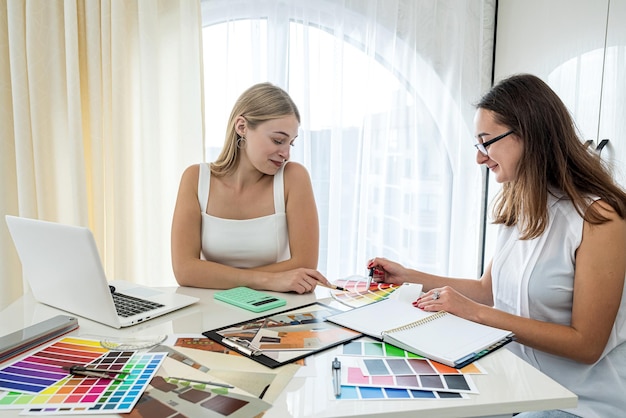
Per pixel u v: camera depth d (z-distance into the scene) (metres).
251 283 1.27
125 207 2.04
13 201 2.05
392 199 2.34
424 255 2.38
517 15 2.12
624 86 1.50
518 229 1.21
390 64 2.27
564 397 0.66
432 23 2.26
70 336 0.88
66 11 1.91
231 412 0.60
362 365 0.76
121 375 0.70
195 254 1.43
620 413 1.00
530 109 1.12
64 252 0.90
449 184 2.36
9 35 1.92
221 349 0.82
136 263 2.13
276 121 1.41
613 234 1.02
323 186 2.29
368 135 2.27
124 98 2.01
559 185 1.11
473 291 1.34
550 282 1.09
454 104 2.31
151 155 2.05
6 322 0.97
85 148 2.07
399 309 1.02
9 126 2.01
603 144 1.59
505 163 1.17
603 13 1.60
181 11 2.03
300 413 0.60
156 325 0.96
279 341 0.85
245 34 2.18
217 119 2.22
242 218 1.51
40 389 0.66
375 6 2.20
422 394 0.66
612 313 1.00
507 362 0.78
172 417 0.59
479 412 0.64
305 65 2.21
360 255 2.31
